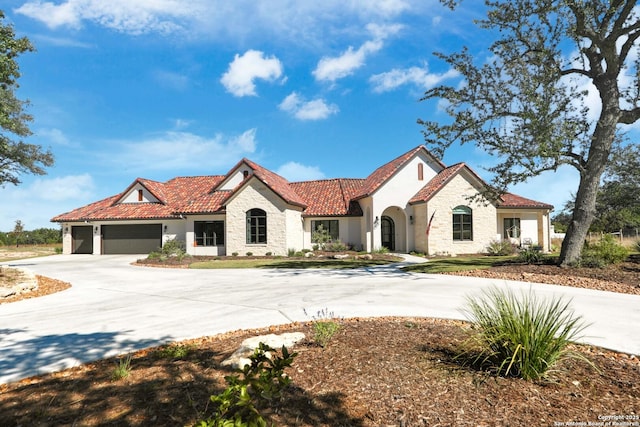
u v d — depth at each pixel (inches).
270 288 490.0
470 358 189.3
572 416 136.3
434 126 637.9
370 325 268.7
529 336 169.5
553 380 164.9
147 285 550.3
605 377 170.4
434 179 1047.0
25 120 795.4
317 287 488.4
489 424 131.0
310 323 289.9
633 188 870.4
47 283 582.6
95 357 220.8
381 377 168.6
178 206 1169.4
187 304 393.1
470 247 981.2
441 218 961.5
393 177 1019.3
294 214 1032.2
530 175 569.0
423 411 139.7
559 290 427.2
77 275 682.8
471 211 987.3
